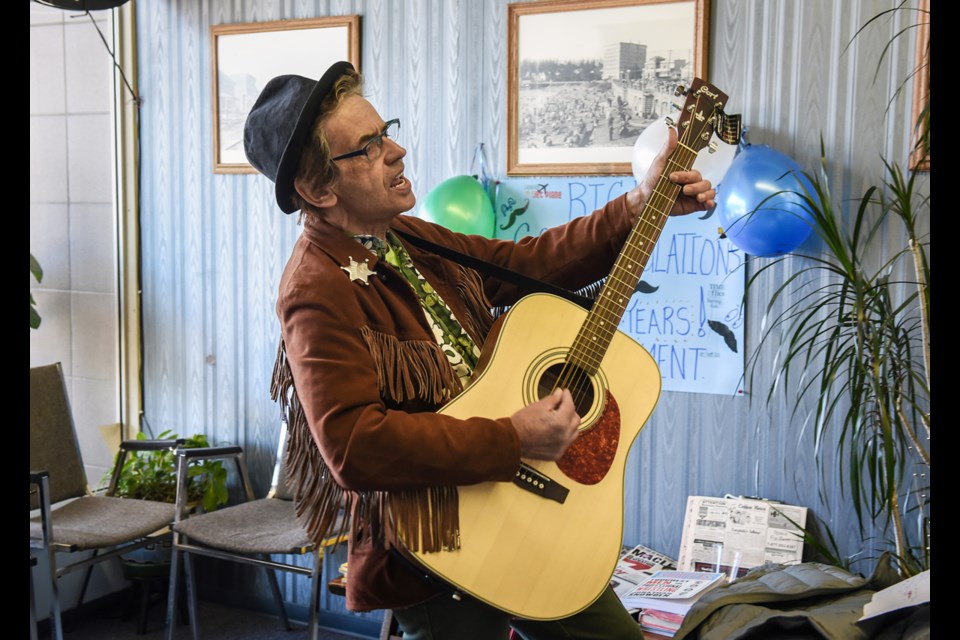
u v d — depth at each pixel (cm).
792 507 281
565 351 173
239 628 358
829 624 174
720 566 279
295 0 345
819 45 275
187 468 346
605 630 181
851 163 274
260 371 362
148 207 378
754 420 289
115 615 373
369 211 169
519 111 312
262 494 365
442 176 328
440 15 322
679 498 300
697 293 293
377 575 166
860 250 274
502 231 318
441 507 158
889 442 231
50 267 370
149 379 384
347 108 165
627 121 298
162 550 368
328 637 349
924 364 264
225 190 363
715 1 286
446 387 169
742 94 285
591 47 300
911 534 269
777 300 283
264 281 359
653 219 178
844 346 274
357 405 154
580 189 306
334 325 158
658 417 301
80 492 341
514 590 161
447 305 182
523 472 164
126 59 373
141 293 382
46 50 365
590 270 192
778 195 255
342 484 154
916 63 264
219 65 357
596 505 169
